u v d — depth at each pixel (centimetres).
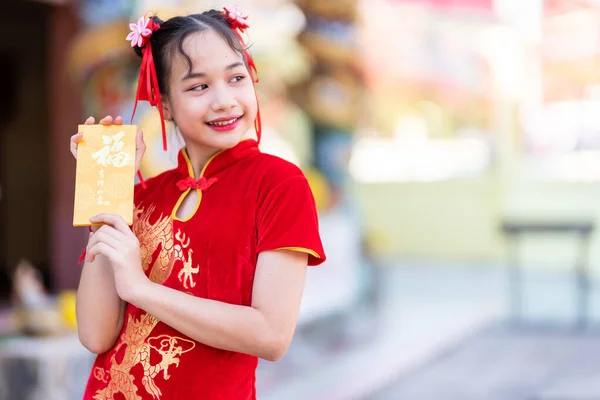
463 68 982
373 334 583
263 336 138
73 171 539
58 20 531
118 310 154
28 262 724
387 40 936
